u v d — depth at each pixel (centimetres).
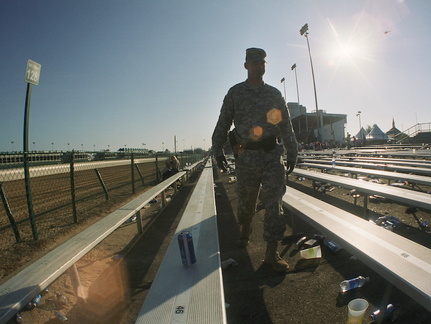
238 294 245
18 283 188
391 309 198
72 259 227
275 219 271
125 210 415
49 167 624
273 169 269
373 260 179
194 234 278
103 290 276
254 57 267
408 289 149
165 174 1159
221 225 478
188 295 160
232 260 305
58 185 1232
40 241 435
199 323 133
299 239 367
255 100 270
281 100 276
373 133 4412
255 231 425
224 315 139
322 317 203
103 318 227
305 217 307
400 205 516
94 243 269
